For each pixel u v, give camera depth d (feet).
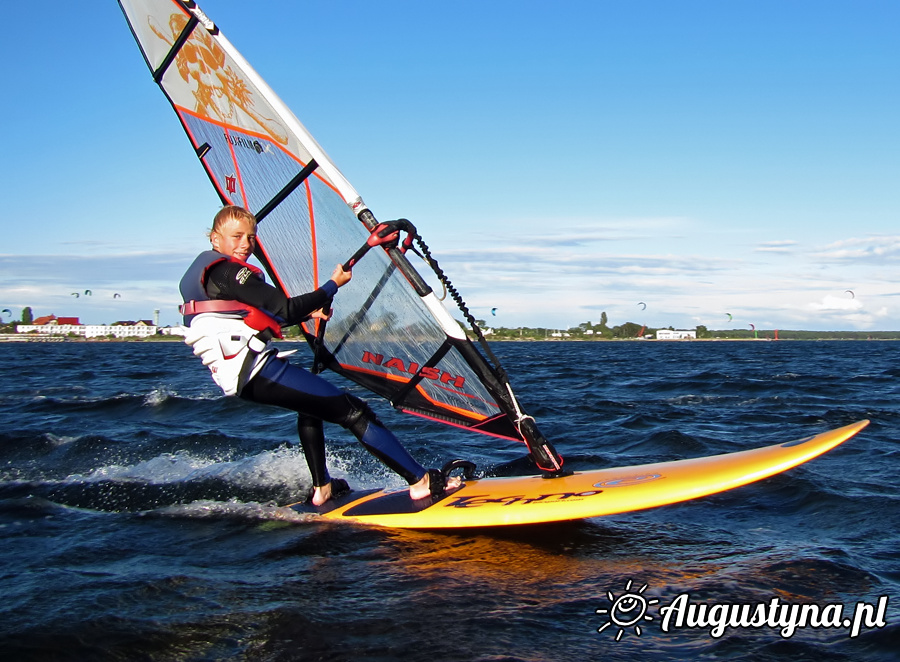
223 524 13.83
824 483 16.24
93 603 9.75
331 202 14.19
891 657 8.26
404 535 12.95
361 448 22.33
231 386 12.94
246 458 20.25
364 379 15.25
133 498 15.99
